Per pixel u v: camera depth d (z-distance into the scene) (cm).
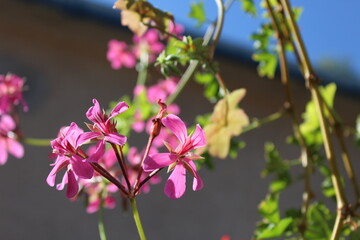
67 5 191
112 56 107
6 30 201
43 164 205
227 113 70
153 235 207
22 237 202
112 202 75
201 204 211
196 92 204
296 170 210
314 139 79
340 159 207
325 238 68
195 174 53
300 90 188
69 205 205
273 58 81
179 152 54
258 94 199
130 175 72
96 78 208
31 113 206
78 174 52
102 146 53
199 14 81
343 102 198
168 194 53
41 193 204
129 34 193
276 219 70
